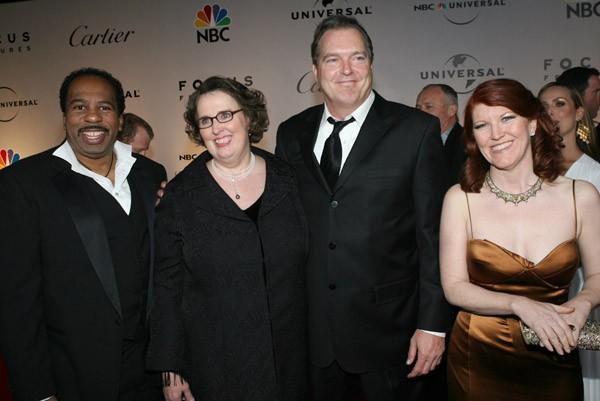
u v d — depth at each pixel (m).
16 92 5.29
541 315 1.49
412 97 4.60
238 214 1.66
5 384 2.50
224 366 1.67
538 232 1.63
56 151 1.79
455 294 1.68
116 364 1.72
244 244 1.66
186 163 5.07
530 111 1.59
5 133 5.35
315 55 1.85
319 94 4.76
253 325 1.66
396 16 4.57
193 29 4.95
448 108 3.99
